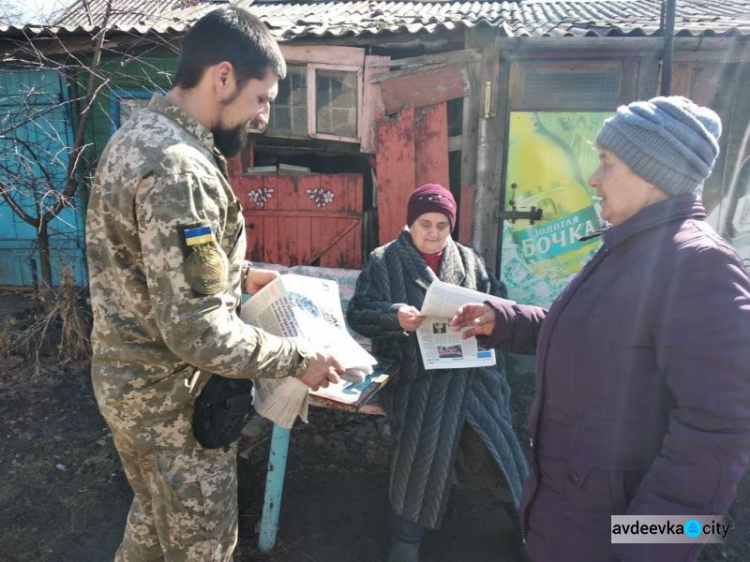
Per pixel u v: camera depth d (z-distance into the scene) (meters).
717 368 1.08
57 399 3.66
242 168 4.87
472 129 4.43
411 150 4.54
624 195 1.32
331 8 6.66
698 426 1.09
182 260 1.33
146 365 1.50
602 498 1.28
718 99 4.24
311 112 4.64
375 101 4.52
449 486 2.17
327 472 2.97
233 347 1.37
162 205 1.32
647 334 1.20
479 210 4.49
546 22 4.86
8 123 4.76
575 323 1.31
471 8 6.42
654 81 4.21
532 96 4.30
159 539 1.64
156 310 1.34
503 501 2.35
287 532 2.53
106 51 4.85
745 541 2.55
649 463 1.25
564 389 1.34
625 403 1.24
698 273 1.13
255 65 1.49
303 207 4.89
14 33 4.51
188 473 1.56
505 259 4.54
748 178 4.35
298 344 1.54
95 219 1.48
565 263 4.50
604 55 4.19
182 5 8.27
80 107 5.10
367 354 1.80
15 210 4.40
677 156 1.23
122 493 2.75
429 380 2.30
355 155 4.98
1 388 3.77
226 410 1.52
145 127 1.43
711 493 1.09
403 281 2.42
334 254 4.94
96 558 2.36
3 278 5.73
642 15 5.27
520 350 1.88
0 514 2.58
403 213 4.65
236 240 1.57
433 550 2.47
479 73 4.32
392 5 6.70
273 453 2.34
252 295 1.98
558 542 1.35
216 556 1.62
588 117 4.29
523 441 3.35
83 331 4.22
